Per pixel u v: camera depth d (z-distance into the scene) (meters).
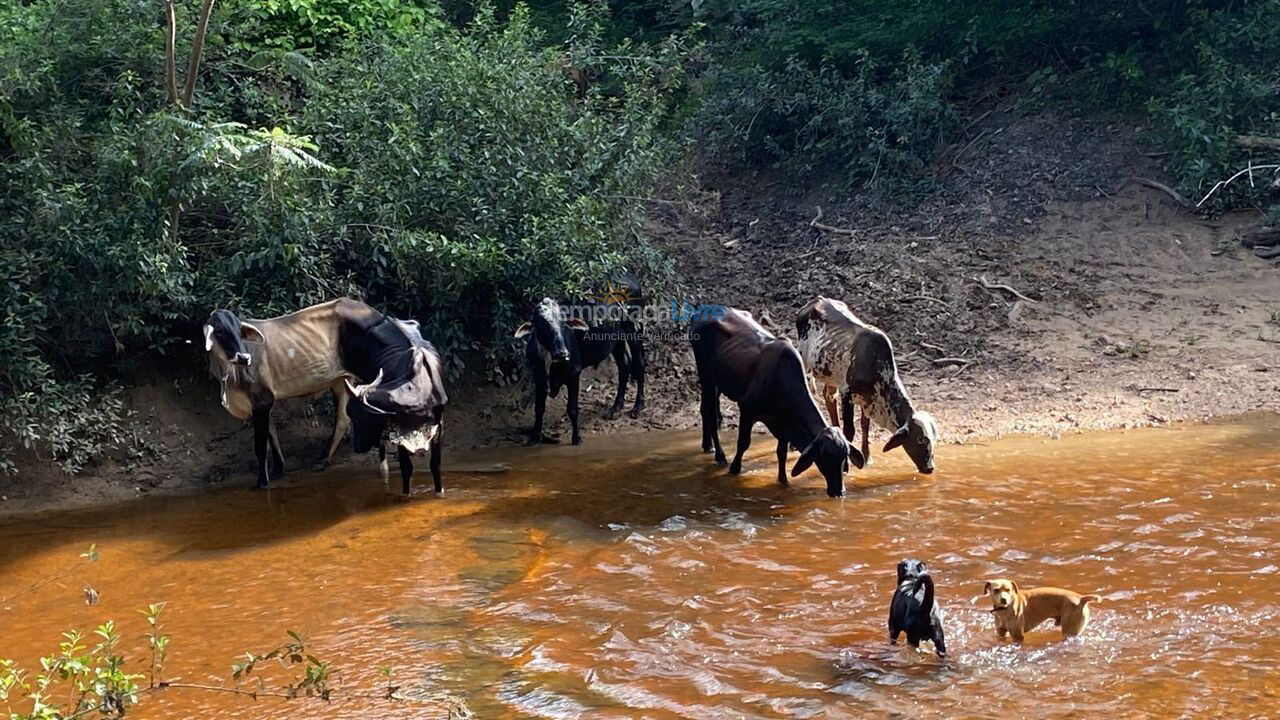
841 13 19.02
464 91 12.66
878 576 7.40
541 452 11.55
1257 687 5.55
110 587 7.92
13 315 9.94
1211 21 16.98
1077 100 17.80
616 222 13.48
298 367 10.36
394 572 7.96
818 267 15.71
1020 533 8.10
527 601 7.27
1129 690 5.57
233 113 13.46
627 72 15.69
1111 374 12.61
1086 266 15.03
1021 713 5.40
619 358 12.73
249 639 6.80
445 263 11.64
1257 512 8.29
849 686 5.79
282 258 11.20
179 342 11.62
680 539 8.41
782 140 18.61
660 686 5.90
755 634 6.54
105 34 12.27
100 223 10.49
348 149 12.42
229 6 12.90
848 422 10.81
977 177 17.00
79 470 10.41
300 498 10.05
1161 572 7.18
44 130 11.05
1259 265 14.57
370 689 6.00
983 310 14.33
